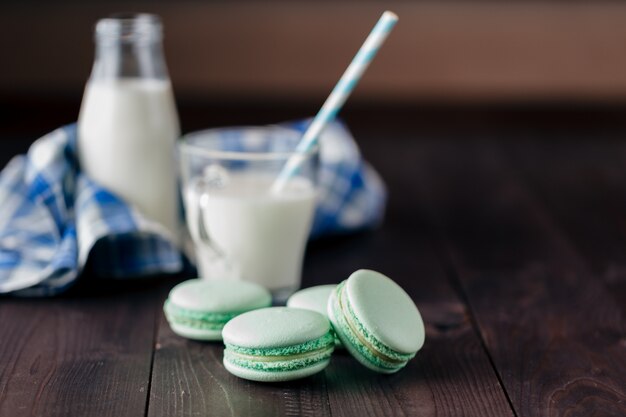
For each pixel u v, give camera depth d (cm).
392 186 119
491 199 114
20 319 84
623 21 200
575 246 100
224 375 76
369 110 174
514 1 200
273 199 87
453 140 144
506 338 82
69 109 166
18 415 72
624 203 114
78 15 194
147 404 73
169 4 196
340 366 77
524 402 74
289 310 77
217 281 83
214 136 92
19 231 93
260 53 200
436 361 79
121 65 94
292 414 73
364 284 77
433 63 202
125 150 93
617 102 189
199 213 87
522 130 153
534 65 203
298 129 105
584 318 85
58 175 92
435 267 95
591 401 74
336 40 200
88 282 91
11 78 195
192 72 199
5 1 192
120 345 80
